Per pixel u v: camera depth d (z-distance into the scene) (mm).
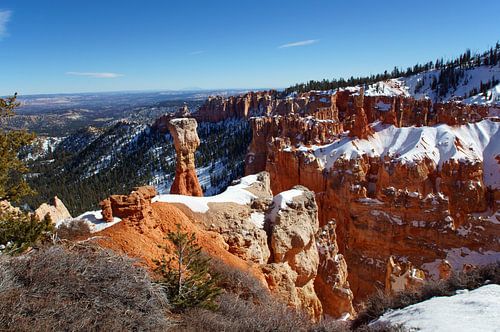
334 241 40375
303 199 33188
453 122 74562
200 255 19906
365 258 60656
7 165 18688
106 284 10688
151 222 21344
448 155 64938
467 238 56250
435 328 12078
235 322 13266
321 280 35781
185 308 12992
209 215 28172
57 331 8625
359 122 73562
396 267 37719
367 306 18266
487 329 11406
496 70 158875
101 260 11609
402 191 59594
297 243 30625
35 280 9812
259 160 99000
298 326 15305
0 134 18891
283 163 74875
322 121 85625
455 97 143750
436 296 16484
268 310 15945
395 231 58688
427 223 57781
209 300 13648
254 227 29234
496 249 55250
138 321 10258
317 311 31250
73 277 10258
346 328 16812
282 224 30547
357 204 62188
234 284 19422
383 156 69062
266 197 33406
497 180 61562
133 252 17531
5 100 18438
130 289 11109
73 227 18953
